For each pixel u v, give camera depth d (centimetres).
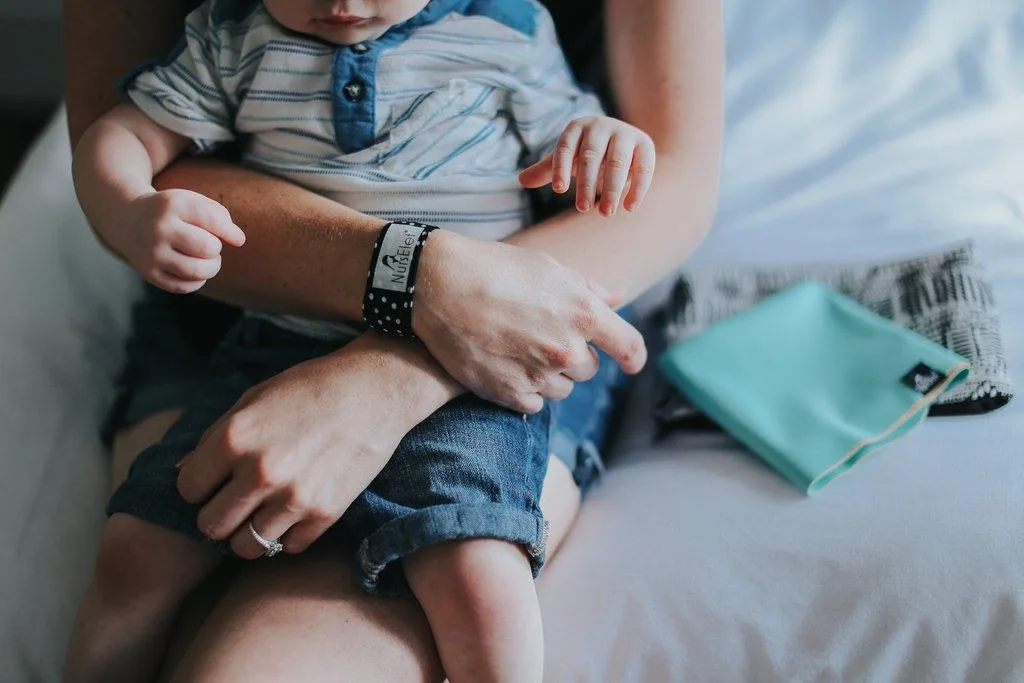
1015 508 82
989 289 101
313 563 77
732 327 103
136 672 81
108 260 116
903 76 123
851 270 109
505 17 94
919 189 115
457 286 78
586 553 89
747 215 117
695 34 94
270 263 84
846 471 90
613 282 88
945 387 92
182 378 102
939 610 78
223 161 93
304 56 88
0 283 103
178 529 77
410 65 90
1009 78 122
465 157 91
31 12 193
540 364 79
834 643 80
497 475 77
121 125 90
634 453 102
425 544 72
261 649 71
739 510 88
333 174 89
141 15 101
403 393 78
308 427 75
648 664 82
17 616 84
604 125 83
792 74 123
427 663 75
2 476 90
